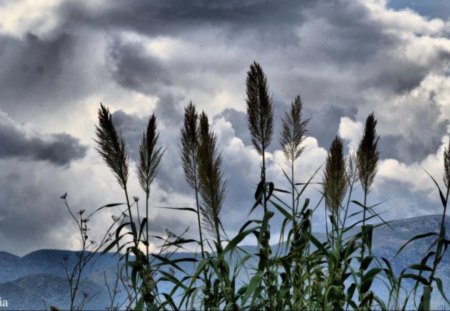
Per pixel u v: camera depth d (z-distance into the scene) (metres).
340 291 4.44
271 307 4.39
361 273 4.47
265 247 4.44
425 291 4.29
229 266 4.40
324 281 4.46
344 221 4.51
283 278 4.52
